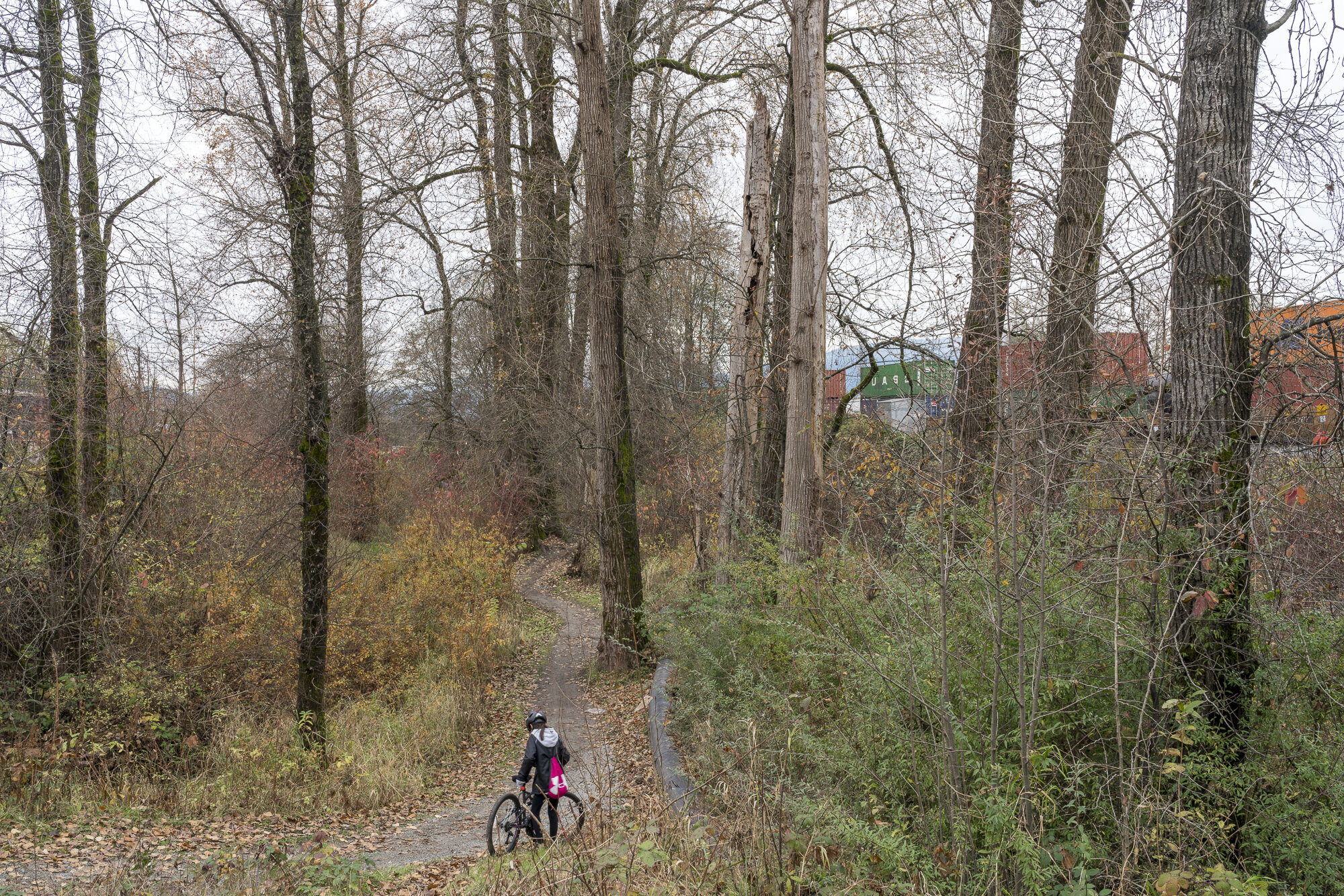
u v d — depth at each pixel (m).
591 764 8.77
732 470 12.64
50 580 10.41
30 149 10.31
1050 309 4.17
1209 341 4.21
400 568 17.92
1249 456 4.18
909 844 3.81
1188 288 4.32
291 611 13.17
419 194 14.98
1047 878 3.27
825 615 5.52
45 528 10.64
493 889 5.06
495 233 20.41
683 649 8.88
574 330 24.88
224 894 6.16
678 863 4.08
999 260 4.24
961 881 3.46
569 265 14.16
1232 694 4.05
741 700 6.50
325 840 7.36
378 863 7.37
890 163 13.62
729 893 3.82
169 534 13.17
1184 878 2.99
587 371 25.16
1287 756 3.91
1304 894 3.56
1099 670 4.33
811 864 3.95
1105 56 5.93
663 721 8.22
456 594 17.03
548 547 30.58
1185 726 3.45
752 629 7.27
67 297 10.41
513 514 28.02
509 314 24.02
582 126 13.98
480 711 12.37
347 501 23.05
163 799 8.92
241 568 13.73
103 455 11.18
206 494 14.49
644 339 20.30
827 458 9.72
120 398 11.99
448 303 25.39
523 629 17.61
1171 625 4.09
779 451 13.46
